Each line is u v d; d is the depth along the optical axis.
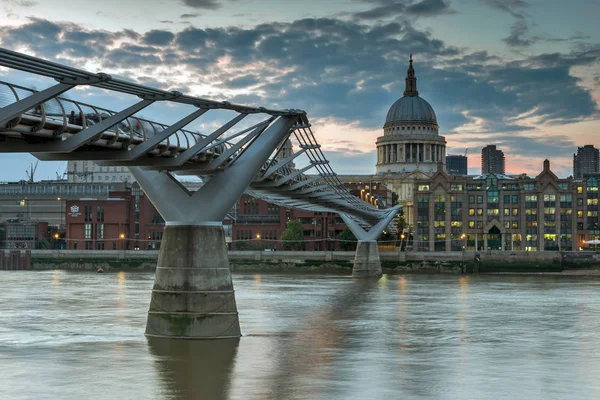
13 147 41.09
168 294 54.78
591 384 43.38
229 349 52.47
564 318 78.81
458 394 40.41
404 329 68.31
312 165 76.62
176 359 48.91
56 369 46.06
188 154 50.44
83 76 34.34
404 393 40.50
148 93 40.03
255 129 55.28
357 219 164.25
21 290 117.50
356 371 46.56
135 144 47.25
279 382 42.91
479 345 58.47
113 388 40.97
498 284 140.75
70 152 44.06
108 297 102.94
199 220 54.41
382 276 168.88
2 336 60.72
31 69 31.97
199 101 45.47
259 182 71.62
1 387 41.16
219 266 55.00
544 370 47.66
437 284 138.88
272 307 88.94
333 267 197.50
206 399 38.59
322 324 71.62
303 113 56.97
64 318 75.00
